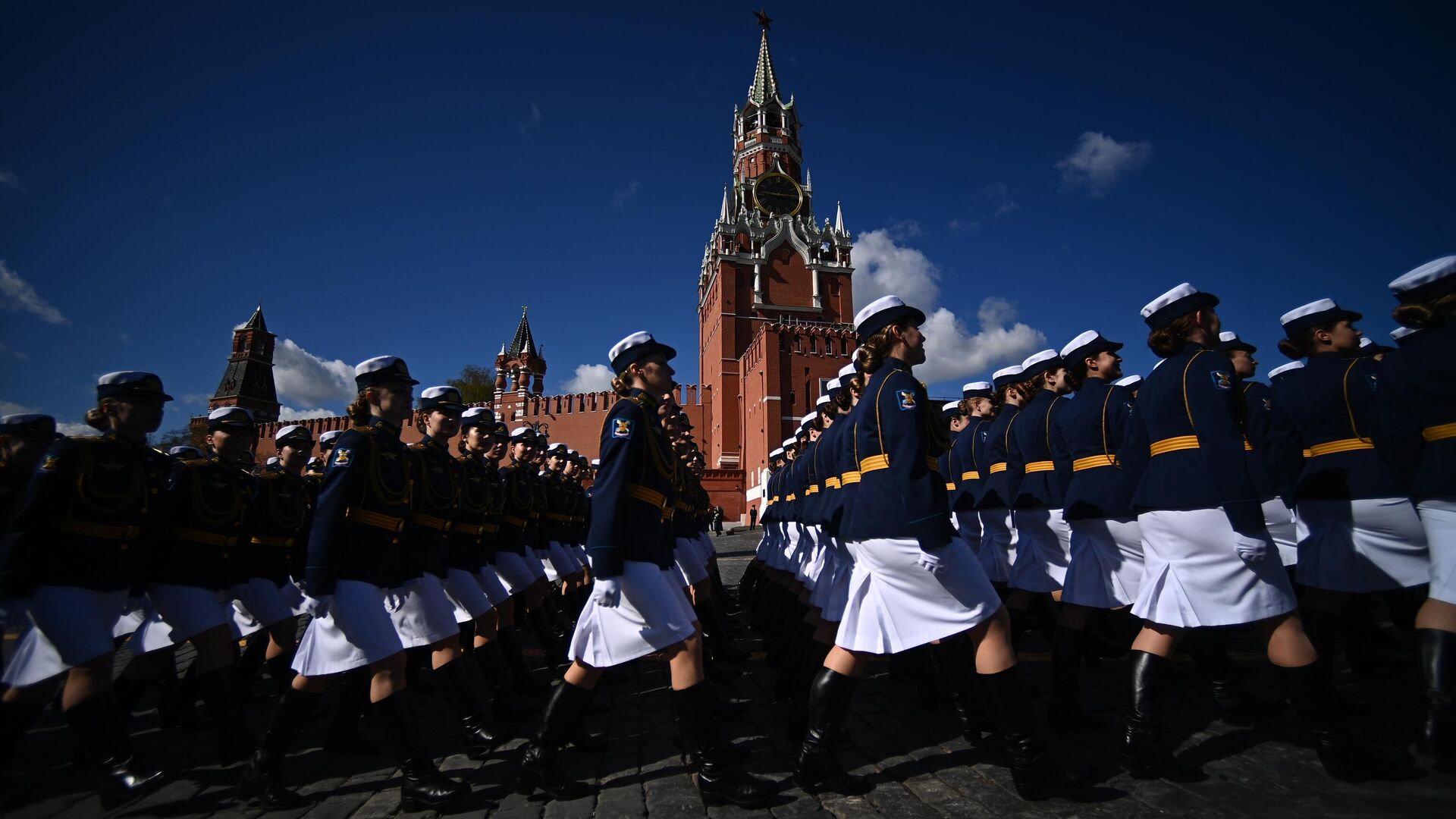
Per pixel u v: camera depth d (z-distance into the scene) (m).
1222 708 4.26
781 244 70.38
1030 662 6.41
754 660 7.44
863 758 3.98
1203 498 3.35
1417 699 4.58
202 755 4.79
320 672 3.68
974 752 3.95
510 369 74.19
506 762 4.30
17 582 3.72
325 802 3.80
